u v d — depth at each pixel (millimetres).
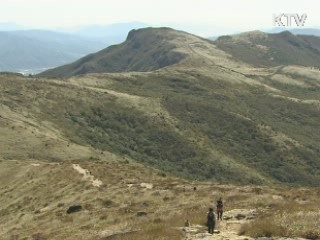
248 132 188875
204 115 197625
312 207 30016
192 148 161875
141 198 46219
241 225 25859
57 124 151625
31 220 46844
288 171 165750
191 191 46531
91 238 30531
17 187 64062
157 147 162250
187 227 25656
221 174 150625
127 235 25656
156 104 196125
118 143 157500
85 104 176750
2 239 41031
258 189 45688
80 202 49094
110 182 54938
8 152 100500
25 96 163625
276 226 22250
